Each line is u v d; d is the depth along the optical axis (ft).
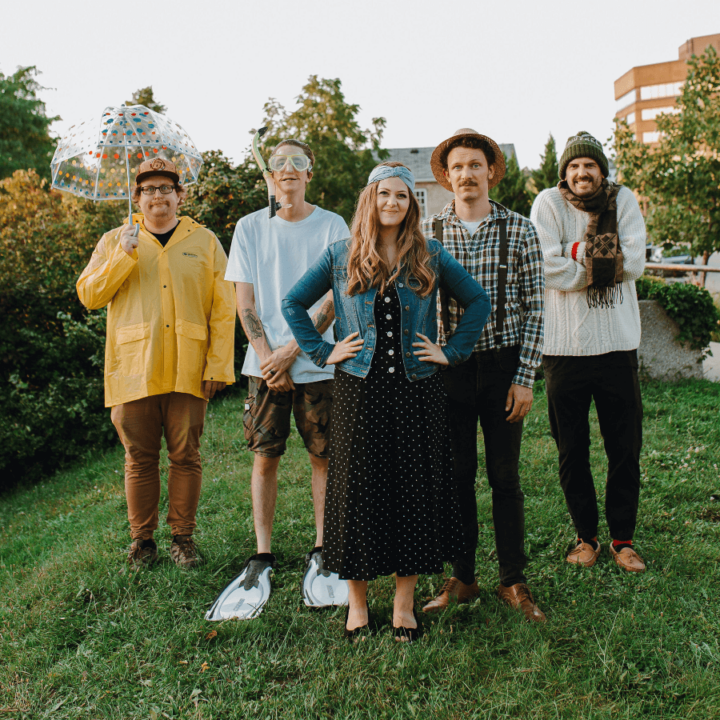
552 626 8.32
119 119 10.34
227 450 17.88
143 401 10.31
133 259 9.98
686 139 38.96
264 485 10.15
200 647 8.21
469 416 8.97
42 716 7.10
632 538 10.57
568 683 7.24
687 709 6.79
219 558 10.55
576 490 10.40
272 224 10.10
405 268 7.83
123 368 10.27
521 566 8.95
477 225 8.96
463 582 9.11
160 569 10.18
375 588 9.48
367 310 7.78
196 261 10.68
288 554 10.69
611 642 7.92
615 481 10.25
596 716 6.69
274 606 9.07
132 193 10.62
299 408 10.00
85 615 9.05
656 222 39.37
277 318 10.03
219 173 28.07
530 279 8.81
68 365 21.97
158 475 10.75
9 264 22.80
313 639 8.23
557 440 10.65
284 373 9.62
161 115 11.16
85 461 20.80
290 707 6.98
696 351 23.25
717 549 10.15
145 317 10.28
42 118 97.09
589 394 10.46
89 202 32.17
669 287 23.12
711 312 23.04
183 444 10.53
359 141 71.05
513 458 8.87
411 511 7.75
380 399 7.73
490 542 10.93
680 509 11.84
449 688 7.17
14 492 20.38
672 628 8.14
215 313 10.89
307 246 10.05
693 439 15.89
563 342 10.29
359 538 7.67
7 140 91.76
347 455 7.77
